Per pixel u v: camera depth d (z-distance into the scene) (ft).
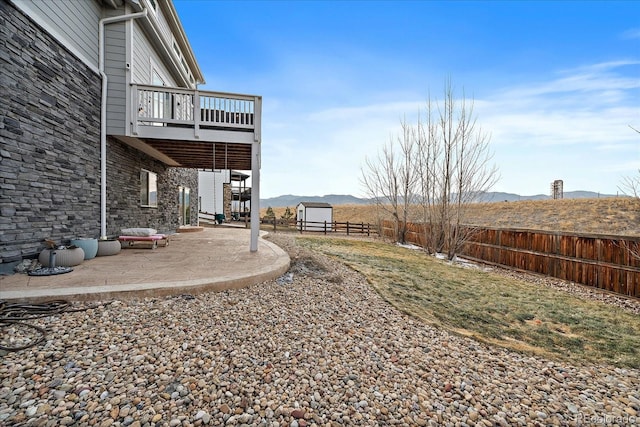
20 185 13.29
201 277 13.05
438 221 35.42
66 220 16.44
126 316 9.47
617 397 7.95
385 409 6.54
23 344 7.56
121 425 5.38
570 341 12.07
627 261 18.81
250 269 15.05
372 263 23.11
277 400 6.48
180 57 36.32
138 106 20.27
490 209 75.72
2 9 12.20
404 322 11.80
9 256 12.84
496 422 6.42
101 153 19.56
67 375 6.54
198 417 5.74
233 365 7.57
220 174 74.90
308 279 15.84
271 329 9.73
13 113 12.82
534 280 24.02
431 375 8.16
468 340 10.87
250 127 21.06
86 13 18.04
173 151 26.00
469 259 33.35
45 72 14.66
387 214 50.26
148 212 28.37
